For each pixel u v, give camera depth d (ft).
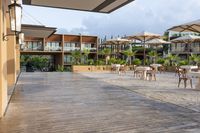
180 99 26.48
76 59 112.27
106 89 34.19
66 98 26.18
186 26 33.83
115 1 28.63
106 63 87.40
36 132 14.58
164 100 25.71
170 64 82.17
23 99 25.30
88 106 22.07
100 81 45.88
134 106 22.31
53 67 146.82
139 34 67.92
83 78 52.01
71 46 153.79
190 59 78.95
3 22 19.07
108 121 17.11
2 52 17.89
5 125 15.90
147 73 50.44
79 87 36.01
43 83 40.91
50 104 22.80
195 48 137.39
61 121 16.98
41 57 147.43
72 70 79.56
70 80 46.96
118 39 84.07
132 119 17.69
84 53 114.83
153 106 22.45
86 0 28.81
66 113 19.31
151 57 96.58
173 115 19.01
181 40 68.33
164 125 16.26
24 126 15.71
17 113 19.12
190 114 19.39
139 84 41.47
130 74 66.59
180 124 16.53
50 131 14.79
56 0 29.60
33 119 17.42
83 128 15.47
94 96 27.78
